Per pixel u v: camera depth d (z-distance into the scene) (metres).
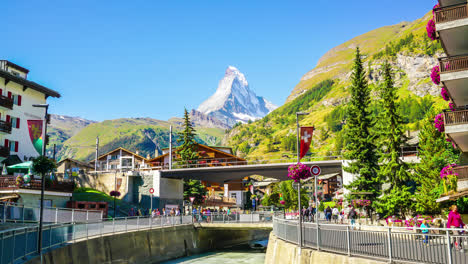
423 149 45.25
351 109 52.22
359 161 50.56
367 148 50.44
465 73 27.67
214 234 56.28
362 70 53.03
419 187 44.22
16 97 55.47
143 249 38.25
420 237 14.52
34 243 20.19
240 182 104.06
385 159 49.81
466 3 28.89
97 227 30.58
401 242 15.10
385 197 46.00
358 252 16.78
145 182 65.62
